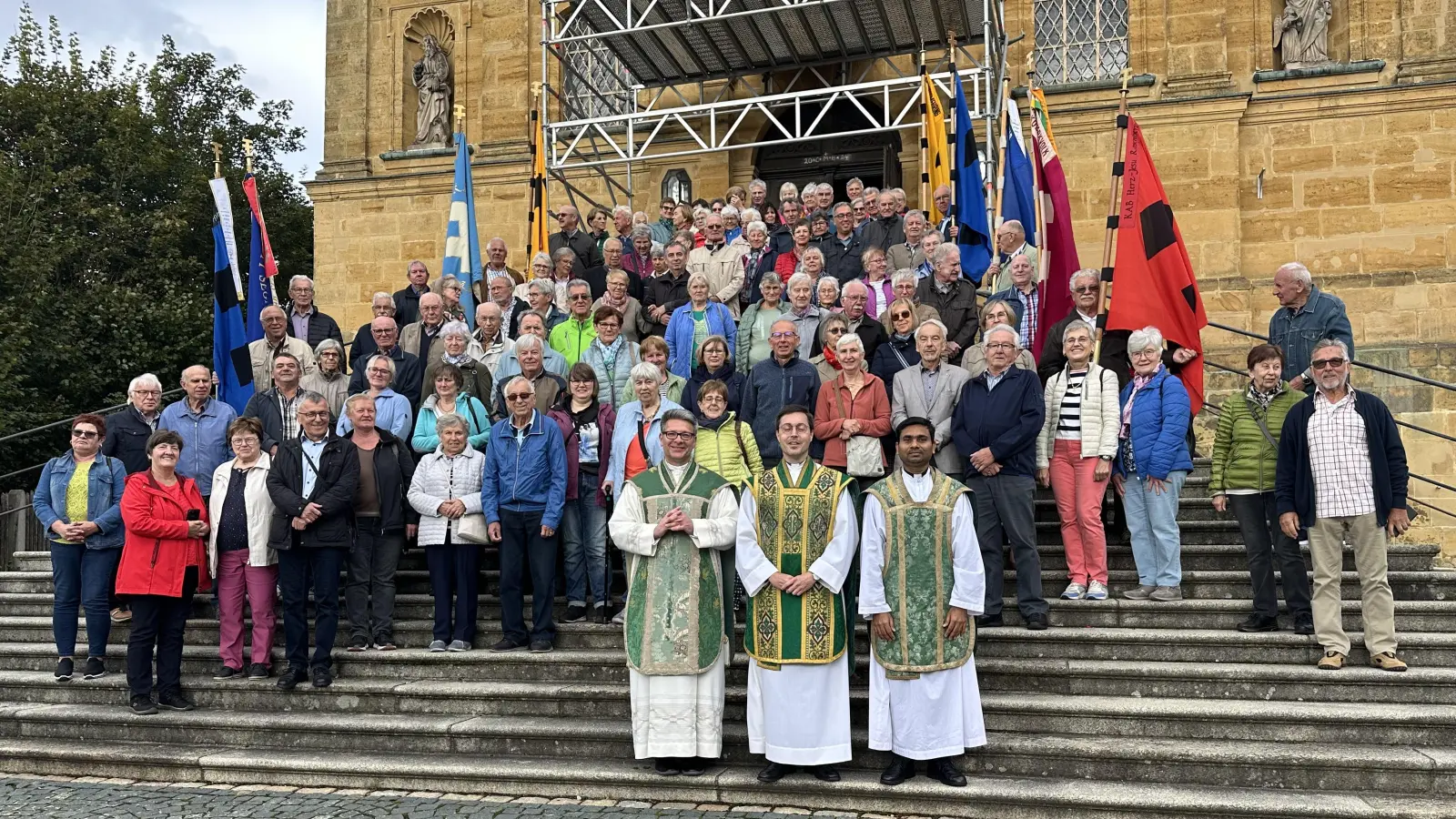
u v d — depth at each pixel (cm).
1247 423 812
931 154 1366
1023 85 1689
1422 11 1558
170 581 849
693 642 721
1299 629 786
